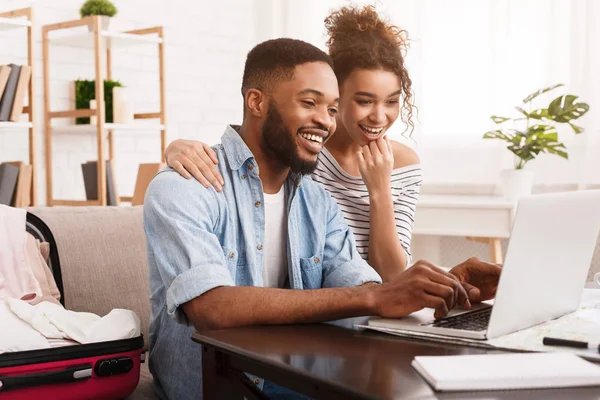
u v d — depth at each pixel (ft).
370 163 5.21
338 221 4.50
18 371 3.51
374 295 3.28
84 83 11.42
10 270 4.39
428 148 11.75
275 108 3.82
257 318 3.31
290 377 2.59
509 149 9.89
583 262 3.51
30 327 3.73
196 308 3.43
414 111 11.80
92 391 3.75
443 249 11.97
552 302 3.32
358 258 4.44
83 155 12.15
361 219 5.46
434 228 9.96
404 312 3.23
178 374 3.99
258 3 14.23
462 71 11.45
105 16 11.02
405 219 5.72
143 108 12.87
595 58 10.13
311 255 4.32
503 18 10.95
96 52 10.85
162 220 3.65
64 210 5.24
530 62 10.80
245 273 4.01
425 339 3.01
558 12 10.51
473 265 3.82
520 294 3.00
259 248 4.06
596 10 10.11
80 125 11.28
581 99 10.27
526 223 2.87
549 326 3.19
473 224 9.66
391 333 3.12
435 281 3.26
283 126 3.83
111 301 5.08
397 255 5.19
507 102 10.97
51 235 4.83
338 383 2.28
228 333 3.10
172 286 3.50
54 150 11.76
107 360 3.78
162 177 3.84
